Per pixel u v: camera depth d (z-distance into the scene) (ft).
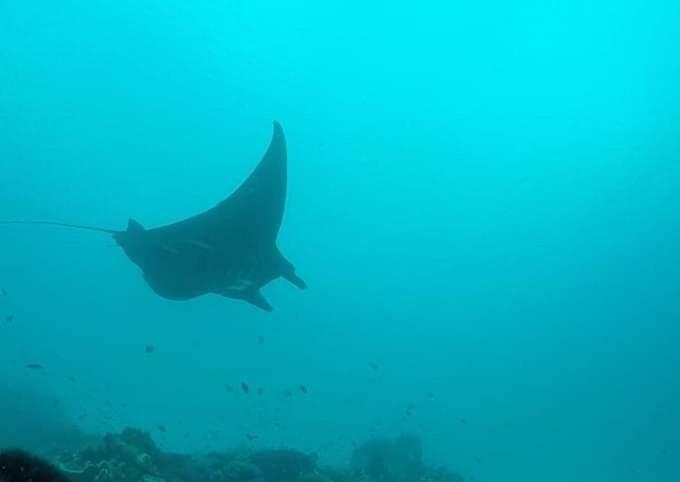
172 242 24.85
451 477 49.08
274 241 27.50
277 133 26.55
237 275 26.89
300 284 28.48
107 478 22.62
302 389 36.76
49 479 9.20
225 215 25.79
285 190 26.91
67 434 51.11
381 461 45.29
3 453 9.21
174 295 26.18
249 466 29.58
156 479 25.43
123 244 24.58
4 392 66.80
